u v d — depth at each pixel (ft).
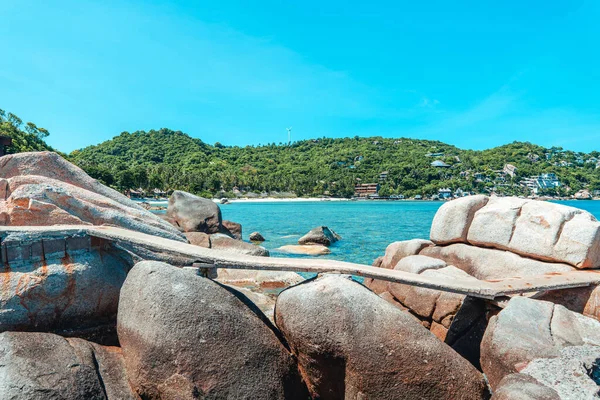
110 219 26.45
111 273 22.12
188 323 16.90
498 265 28.50
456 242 32.01
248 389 16.71
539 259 27.20
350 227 122.52
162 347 16.51
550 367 16.72
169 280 18.01
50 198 25.13
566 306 23.41
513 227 28.40
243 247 54.08
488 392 17.31
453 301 25.59
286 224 133.39
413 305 27.89
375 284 33.27
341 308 17.85
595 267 25.79
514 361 18.10
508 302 21.20
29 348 16.01
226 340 17.17
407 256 31.89
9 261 19.30
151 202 283.38
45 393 14.53
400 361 16.75
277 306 19.80
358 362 17.07
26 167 29.09
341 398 18.03
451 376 16.67
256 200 415.23
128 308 18.04
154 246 22.15
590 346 18.12
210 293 18.39
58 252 20.81
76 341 17.97
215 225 63.98
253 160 649.61
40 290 19.42
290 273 44.50
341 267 21.97
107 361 17.90
